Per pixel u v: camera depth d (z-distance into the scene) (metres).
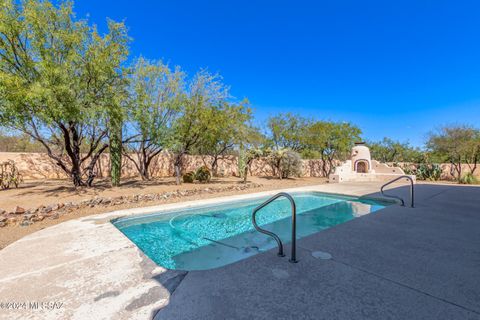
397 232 3.89
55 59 6.97
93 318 1.80
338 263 2.70
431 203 6.56
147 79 10.17
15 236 4.00
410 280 2.31
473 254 2.96
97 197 7.09
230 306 1.91
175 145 10.17
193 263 3.80
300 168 16.91
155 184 10.86
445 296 2.04
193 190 9.28
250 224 6.03
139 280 2.38
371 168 16.78
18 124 6.70
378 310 1.84
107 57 7.25
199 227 5.74
